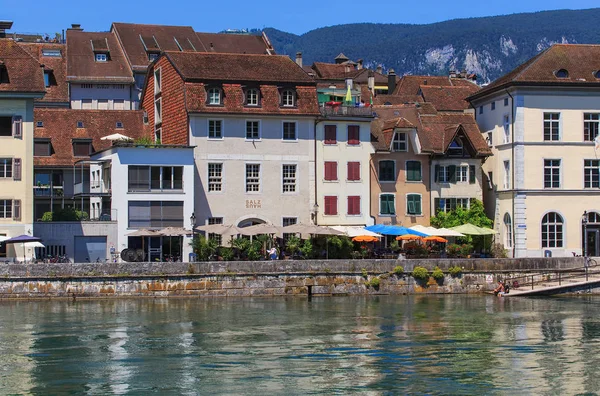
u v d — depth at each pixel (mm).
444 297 72000
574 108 85688
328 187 83000
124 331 54781
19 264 66500
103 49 110688
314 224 82000
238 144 80312
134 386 41969
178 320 58750
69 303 65562
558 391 41438
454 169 87312
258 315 61125
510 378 43625
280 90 81812
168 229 74062
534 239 84750
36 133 87750
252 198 80688
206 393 40844
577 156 85625
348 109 83688
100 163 81062
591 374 44438
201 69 81250
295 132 82000
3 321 57844
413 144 85875
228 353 48781
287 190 81875
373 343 51812
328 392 41094
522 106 84875
